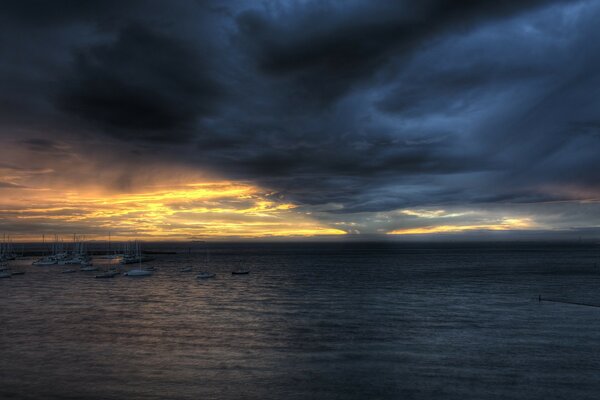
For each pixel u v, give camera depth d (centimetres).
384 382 5309
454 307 10681
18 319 9212
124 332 7900
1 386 5172
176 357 6288
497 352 6538
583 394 4956
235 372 5656
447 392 5019
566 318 9200
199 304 11369
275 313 9931
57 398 4838
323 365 5938
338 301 11812
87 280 18125
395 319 9138
